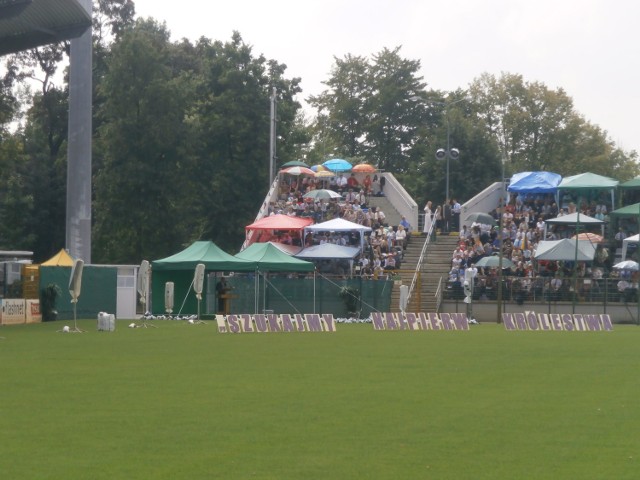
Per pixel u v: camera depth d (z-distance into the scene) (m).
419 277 180.75
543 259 181.12
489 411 49.44
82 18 142.12
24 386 59.19
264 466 36.12
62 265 162.38
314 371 68.94
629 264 177.12
